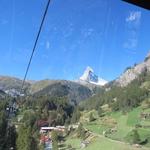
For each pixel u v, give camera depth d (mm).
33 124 129750
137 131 132750
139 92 165875
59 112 179375
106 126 156625
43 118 163000
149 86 168500
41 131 151750
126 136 133750
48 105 176750
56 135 142875
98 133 149625
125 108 167625
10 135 71875
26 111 91125
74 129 161375
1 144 68750
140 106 161625
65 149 136500
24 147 84562
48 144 134625
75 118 180250
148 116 148875
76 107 193625
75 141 147625
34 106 162375
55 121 169500
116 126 153250
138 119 148875
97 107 187500
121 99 173125
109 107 180250
